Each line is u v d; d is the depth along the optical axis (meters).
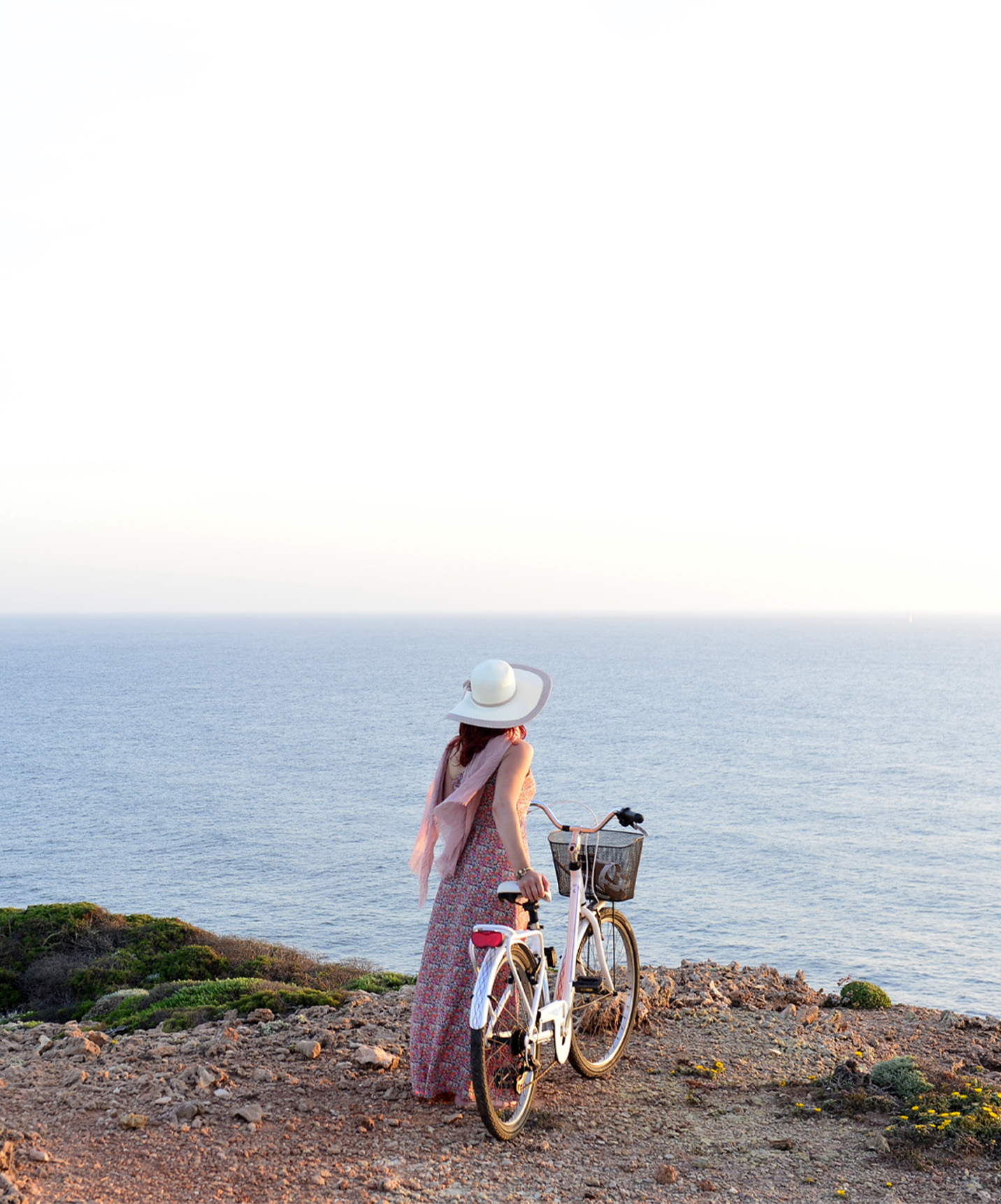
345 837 111.50
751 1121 4.06
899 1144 3.81
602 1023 4.73
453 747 4.37
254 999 6.38
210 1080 4.41
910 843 108.50
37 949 27.23
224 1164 3.53
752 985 6.36
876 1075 4.44
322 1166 3.53
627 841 4.36
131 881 93.12
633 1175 3.53
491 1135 3.80
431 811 4.35
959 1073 4.72
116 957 26.05
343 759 171.12
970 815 126.06
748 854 101.88
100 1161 3.55
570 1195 3.34
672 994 5.93
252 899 86.06
